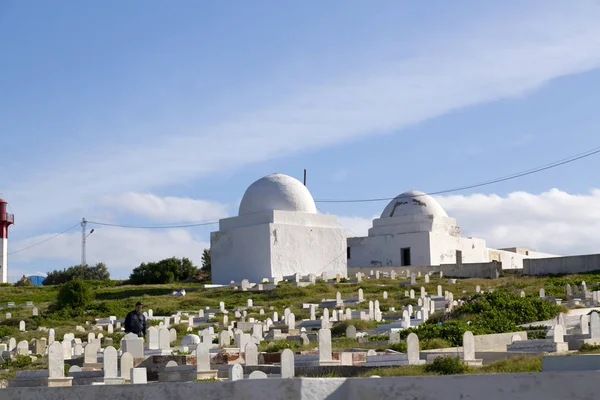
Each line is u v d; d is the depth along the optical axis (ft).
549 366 35.32
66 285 158.40
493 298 107.04
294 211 199.62
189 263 244.22
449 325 91.20
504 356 68.85
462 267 198.29
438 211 236.02
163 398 33.35
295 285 170.30
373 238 233.14
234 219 200.75
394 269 207.51
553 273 187.32
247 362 73.72
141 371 59.57
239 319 130.31
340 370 66.03
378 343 87.51
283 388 29.53
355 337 96.27
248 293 166.50
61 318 146.72
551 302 113.39
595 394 25.93
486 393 27.40
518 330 94.38
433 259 223.10
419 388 28.30
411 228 228.84
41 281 299.99
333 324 114.32
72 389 37.06
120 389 35.14
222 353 76.74
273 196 201.57
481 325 94.73
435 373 59.06
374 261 231.91
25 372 70.18
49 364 68.08
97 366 80.79
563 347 71.26
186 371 66.80
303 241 196.75
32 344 107.86
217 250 200.44
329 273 194.18
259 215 196.24
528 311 103.55
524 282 165.37
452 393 27.86
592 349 70.08
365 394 29.07
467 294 150.71
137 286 206.18
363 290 163.94
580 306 117.08
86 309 154.51
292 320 116.67
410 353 66.80
